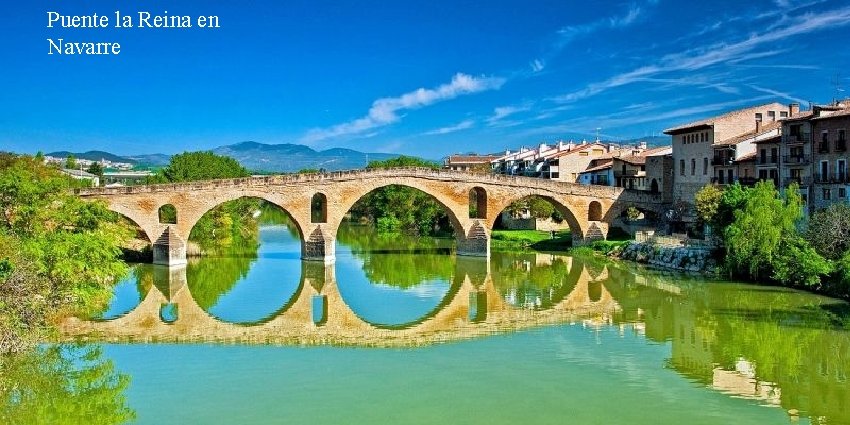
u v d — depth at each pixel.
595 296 66.31
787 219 67.69
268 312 60.41
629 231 112.12
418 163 175.00
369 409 35.19
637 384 38.94
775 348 45.91
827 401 36.00
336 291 71.12
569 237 114.62
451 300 66.06
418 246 115.81
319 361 43.81
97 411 34.75
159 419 33.81
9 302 42.94
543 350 46.25
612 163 133.25
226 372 41.31
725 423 33.22
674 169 108.88
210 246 110.44
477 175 100.38
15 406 35.69
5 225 53.34
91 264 52.09
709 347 46.34
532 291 70.62
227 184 89.38
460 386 38.78
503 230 129.12
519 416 34.25
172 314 59.03
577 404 35.81
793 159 79.56
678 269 80.69
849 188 72.56
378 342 48.84
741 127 98.12
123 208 85.06
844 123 73.50
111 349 46.38
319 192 93.69
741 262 70.31
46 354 44.78
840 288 61.09
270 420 33.69
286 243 121.19
